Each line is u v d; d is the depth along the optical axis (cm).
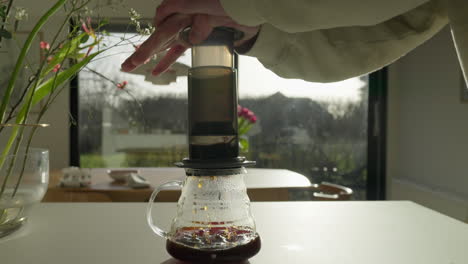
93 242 66
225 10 49
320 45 72
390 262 57
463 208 285
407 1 45
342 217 84
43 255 59
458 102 319
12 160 67
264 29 66
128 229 74
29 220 80
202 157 48
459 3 55
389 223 79
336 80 78
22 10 66
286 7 47
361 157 429
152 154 412
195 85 49
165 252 61
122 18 259
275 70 75
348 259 58
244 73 416
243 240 52
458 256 60
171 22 54
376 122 423
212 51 50
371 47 73
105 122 402
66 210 90
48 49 66
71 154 393
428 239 68
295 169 427
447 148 334
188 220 53
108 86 396
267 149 425
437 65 349
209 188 53
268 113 422
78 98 390
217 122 48
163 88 407
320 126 425
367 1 45
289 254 60
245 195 56
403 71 411
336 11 46
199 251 50
